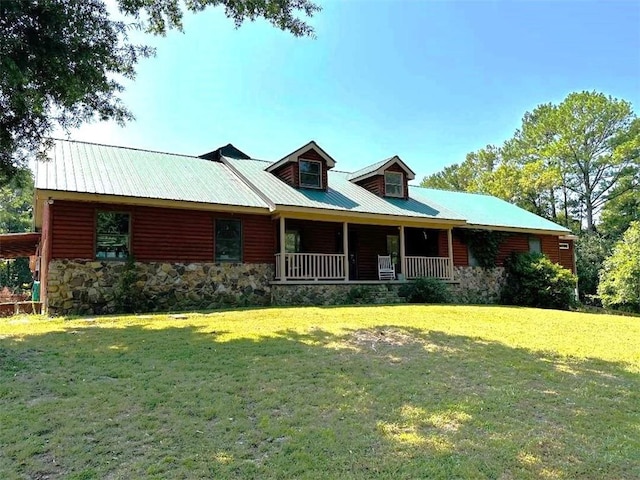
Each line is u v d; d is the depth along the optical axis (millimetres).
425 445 3588
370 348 6898
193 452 3410
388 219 15508
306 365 5812
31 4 6590
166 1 8625
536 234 21297
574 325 10305
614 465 3367
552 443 3717
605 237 32969
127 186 12008
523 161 38031
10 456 3320
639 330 9812
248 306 12891
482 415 4281
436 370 5797
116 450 3428
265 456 3373
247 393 4719
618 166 32875
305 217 14133
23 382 4934
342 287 14648
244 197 13781
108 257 11586
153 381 5031
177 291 12344
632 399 4945
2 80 6680
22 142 8672
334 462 3281
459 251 18984
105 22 7840
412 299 15531
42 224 14289
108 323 8859
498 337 8188
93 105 8727
